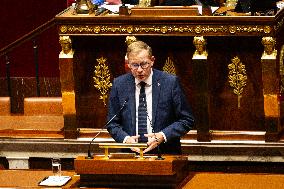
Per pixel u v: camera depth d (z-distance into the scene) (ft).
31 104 77.36
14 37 100.37
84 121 72.28
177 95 58.85
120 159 54.08
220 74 69.15
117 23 68.64
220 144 69.82
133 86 59.16
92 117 72.08
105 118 71.87
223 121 70.03
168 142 58.59
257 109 69.21
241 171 70.95
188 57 69.31
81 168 54.29
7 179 56.70
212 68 69.15
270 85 67.82
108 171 54.08
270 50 67.15
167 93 58.90
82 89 71.51
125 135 57.98
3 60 100.53
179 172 54.75
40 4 99.50
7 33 100.32
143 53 57.06
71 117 71.87
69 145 72.54
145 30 68.44
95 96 71.51
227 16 66.90
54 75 100.22
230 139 69.82
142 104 59.11
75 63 71.00
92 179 54.44
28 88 96.12
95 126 72.28
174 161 53.62
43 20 99.81
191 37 68.54
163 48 69.36
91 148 72.02
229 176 55.98
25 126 75.00
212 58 69.00
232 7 71.00
